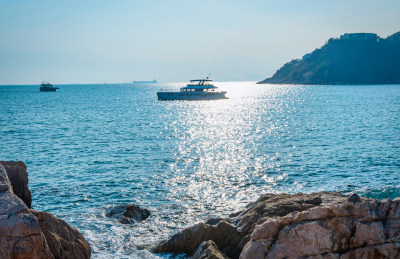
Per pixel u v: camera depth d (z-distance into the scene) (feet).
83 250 45.37
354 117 268.82
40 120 265.34
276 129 214.48
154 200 84.48
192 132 206.90
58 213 74.64
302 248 42.16
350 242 41.34
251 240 45.52
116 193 89.81
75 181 100.07
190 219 70.64
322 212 42.86
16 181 57.36
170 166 119.14
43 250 38.17
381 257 40.11
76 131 205.46
